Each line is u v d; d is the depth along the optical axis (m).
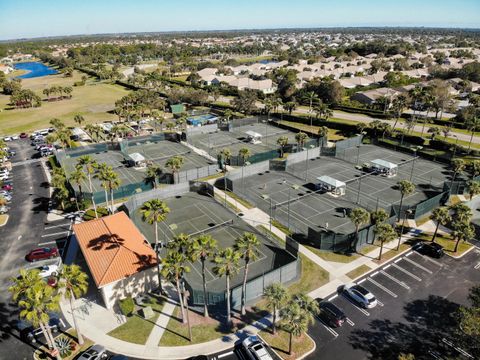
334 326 39.03
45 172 84.31
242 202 68.06
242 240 37.69
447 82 156.88
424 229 57.72
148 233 57.97
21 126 125.75
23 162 91.44
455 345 35.47
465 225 49.91
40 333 38.28
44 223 61.19
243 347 36.44
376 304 42.09
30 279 31.33
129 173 81.88
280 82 174.12
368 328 38.97
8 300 43.72
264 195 69.88
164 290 45.09
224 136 109.62
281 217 62.22
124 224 52.28
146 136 104.06
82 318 40.94
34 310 30.27
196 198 70.00
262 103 153.00
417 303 42.28
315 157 90.69
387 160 88.06
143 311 40.97
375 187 73.31
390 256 51.00
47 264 49.91
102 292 41.88
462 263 49.34
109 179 57.34
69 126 123.44
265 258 50.94
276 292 35.44
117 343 37.53
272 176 79.44
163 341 37.69
